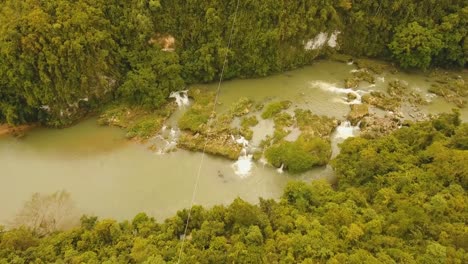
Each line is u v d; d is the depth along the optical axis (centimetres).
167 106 4750
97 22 4481
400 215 3064
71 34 4259
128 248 3050
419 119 4706
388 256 2747
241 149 4281
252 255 2825
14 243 3034
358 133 4562
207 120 4588
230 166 4162
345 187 3659
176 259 2875
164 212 3709
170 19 4841
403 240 2962
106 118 4556
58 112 4388
